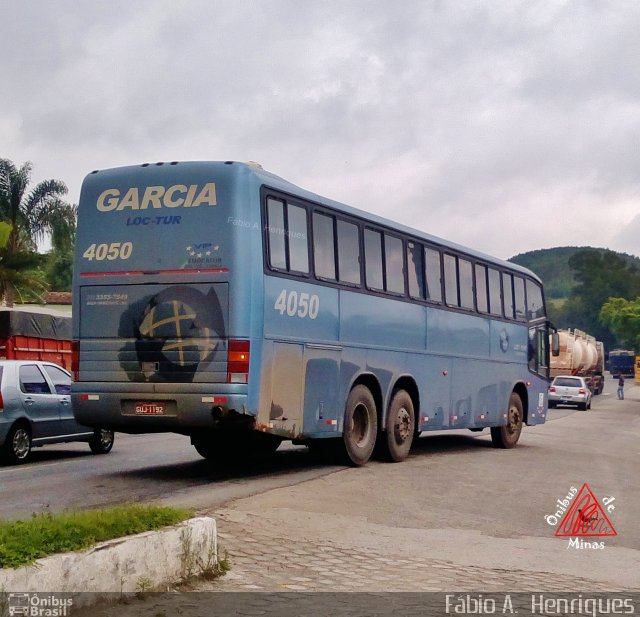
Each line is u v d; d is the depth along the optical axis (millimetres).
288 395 12875
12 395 15086
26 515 9719
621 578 8641
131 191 12773
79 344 12844
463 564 8641
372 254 15359
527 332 22094
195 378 12164
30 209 46156
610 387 93250
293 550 8500
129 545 6328
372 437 15125
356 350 14656
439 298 17672
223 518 9641
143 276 12547
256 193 12438
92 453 17516
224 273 12188
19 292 35969
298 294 13156
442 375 17688
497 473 15289
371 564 8242
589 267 186125
